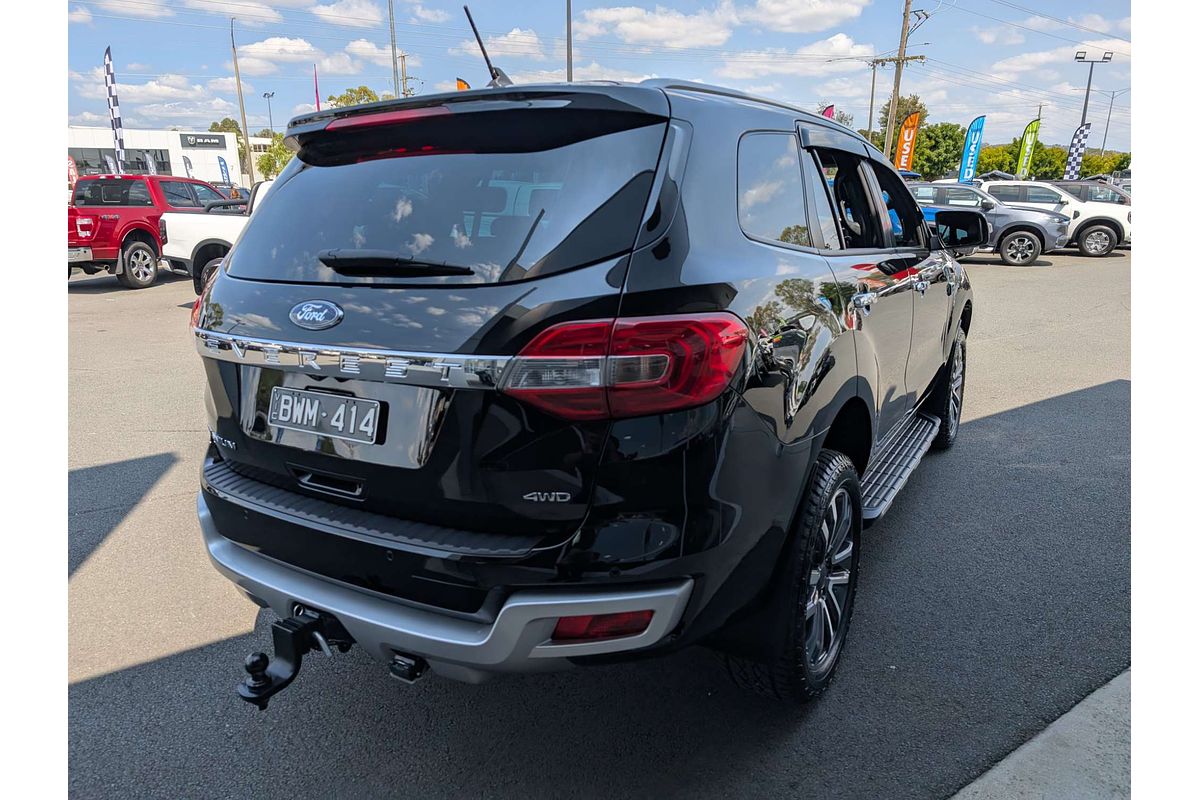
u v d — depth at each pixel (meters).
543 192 1.95
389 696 2.73
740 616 2.16
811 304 2.34
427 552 1.89
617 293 1.78
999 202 16.70
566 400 1.76
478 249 1.91
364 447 1.98
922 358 3.97
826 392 2.37
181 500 4.46
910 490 4.52
